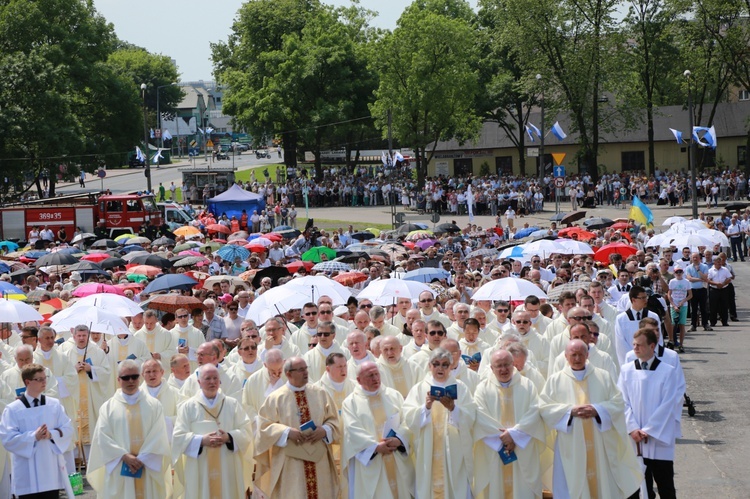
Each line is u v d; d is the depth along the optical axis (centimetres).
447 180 6378
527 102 7288
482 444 1032
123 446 1045
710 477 1176
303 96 7444
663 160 7012
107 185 8525
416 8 6731
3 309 1402
